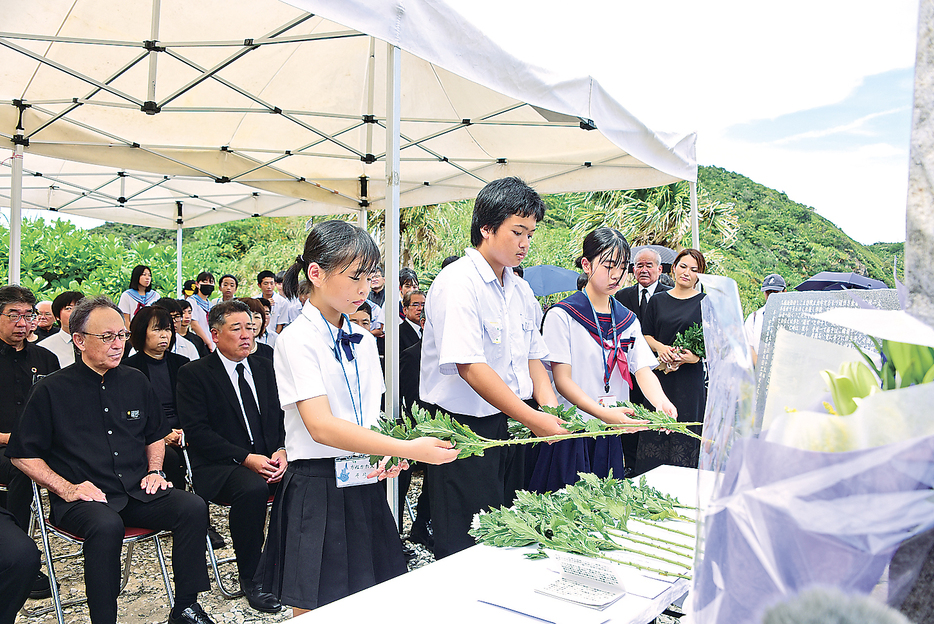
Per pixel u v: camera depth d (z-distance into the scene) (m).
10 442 3.19
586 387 3.09
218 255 24.55
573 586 1.41
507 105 5.53
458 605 1.34
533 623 1.25
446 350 2.38
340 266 2.15
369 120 5.57
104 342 3.34
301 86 5.61
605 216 17.34
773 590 0.62
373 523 2.29
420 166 7.20
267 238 24.98
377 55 5.48
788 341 0.91
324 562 2.14
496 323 2.53
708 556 0.73
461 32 3.07
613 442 2.98
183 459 4.54
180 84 5.23
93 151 5.91
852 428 0.65
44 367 4.50
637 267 5.74
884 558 0.60
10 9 4.16
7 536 2.78
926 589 0.59
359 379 2.30
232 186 8.41
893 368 0.76
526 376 2.74
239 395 4.19
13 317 4.25
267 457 4.13
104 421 3.38
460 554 1.65
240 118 5.94
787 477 0.64
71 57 4.73
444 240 17.77
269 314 7.49
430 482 2.61
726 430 0.80
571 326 3.06
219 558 4.39
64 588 3.83
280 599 2.15
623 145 4.64
